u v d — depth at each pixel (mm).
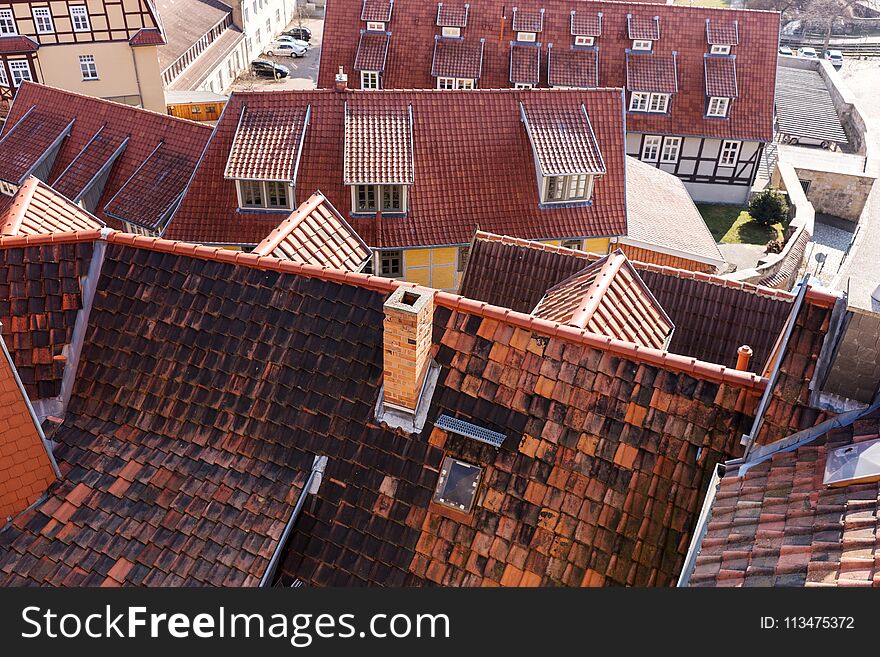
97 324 15180
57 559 12836
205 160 32750
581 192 33906
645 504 12289
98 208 35281
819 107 68375
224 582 12422
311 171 32594
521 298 22156
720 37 50344
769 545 10047
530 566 12281
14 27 49344
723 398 12633
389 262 33781
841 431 11352
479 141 33750
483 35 50438
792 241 43844
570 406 13031
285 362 14141
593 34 50250
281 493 13266
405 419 13469
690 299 21359
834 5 93500
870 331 11766
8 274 15188
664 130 50344
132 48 51344
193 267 15203
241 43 75188
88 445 14273
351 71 50031
